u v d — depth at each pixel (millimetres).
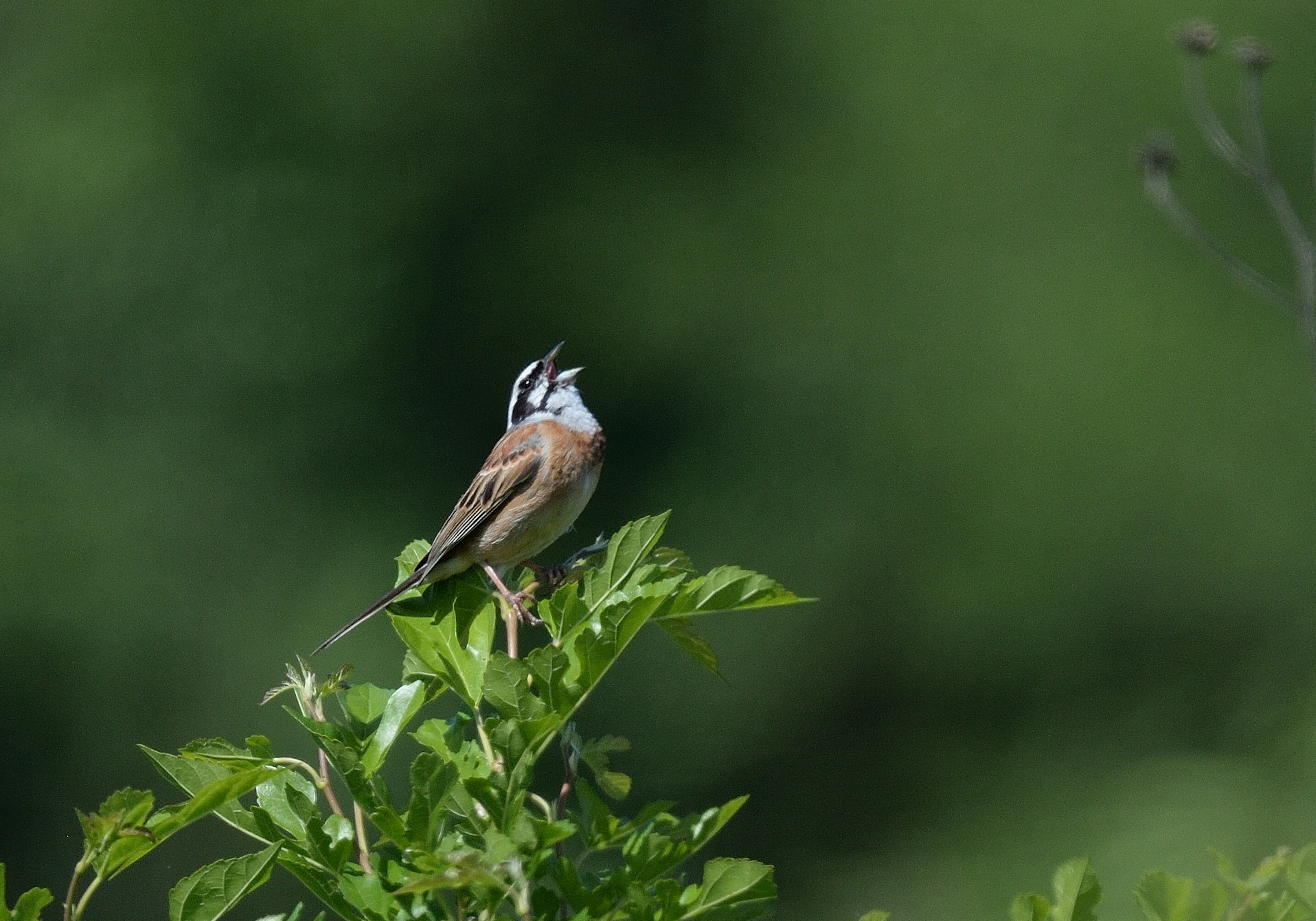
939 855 15375
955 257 19438
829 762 17719
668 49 20359
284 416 18375
